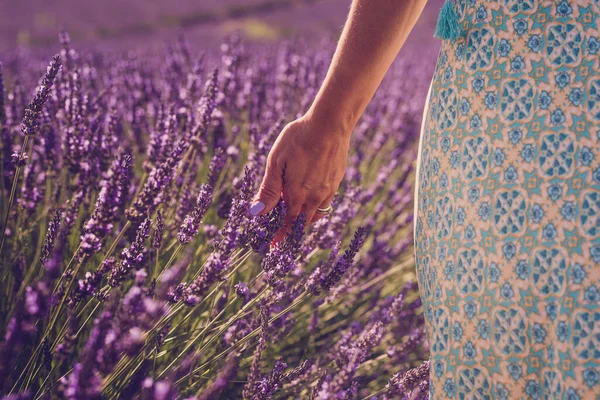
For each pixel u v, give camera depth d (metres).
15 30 7.43
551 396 0.75
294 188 0.92
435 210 0.81
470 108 0.79
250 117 1.70
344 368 1.03
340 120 0.88
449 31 0.80
